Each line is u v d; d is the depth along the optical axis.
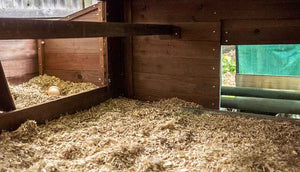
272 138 2.88
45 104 3.23
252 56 4.97
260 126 3.18
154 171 2.28
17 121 2.93
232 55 8.67
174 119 3.36
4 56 4.22
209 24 3.78
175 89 4.14
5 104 2.89
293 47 4.69
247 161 2.33
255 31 3.60
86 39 4.30
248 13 3.59
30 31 2.34
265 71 4.93
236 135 2.97
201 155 2.52
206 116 3.54
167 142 2.81
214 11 3.74
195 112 3.71
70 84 4.48
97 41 4.20
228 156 2.45
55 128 3.09
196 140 2.88
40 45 4.66
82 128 3.16
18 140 2.74
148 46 4.23
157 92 4.28
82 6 5.97
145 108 3.79
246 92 4.64
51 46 4.63
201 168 2.30
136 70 4.39
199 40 3.87
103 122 3.33
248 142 2.79
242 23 3.64
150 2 4.12
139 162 2.43
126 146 2.61
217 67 3.81
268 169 2.22
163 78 4.20
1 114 2.78
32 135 2.85
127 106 3.91
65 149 2.59
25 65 4.53
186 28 3.93
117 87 4.36
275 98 4.49
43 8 5.58
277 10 3.45
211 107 3.92
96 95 3.95
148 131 3.07
